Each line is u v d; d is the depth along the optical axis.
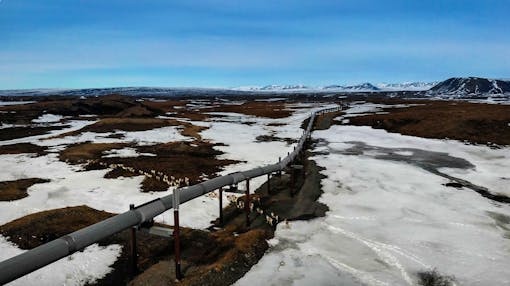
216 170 29.23
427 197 22.55
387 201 21.75
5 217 18.42
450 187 24.67
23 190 23.03
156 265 13.62
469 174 28.17
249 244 15.35
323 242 16.36
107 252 14.36
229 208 20.47
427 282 13.17
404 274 13.70
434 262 14.54
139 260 13.96
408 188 24.34
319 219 19.06
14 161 31.66
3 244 14.92
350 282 13.12
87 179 25.84
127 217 12.27
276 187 24.61
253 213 19.83
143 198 21.94
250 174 19.86
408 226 18.08
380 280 13.26
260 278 13.25
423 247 15.82
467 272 13.80
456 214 19.73
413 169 29.50
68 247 10.42
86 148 37.16
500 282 13.13
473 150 37.56
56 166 29.89
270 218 18.66
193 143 41.44
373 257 14.98
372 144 41.31
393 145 40.59
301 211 20.23
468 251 15.45
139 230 12.91
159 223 17.64
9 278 9.01
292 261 14.57
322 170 29.20
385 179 26.48
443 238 16.70
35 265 9.59
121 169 28.64
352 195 22.91
